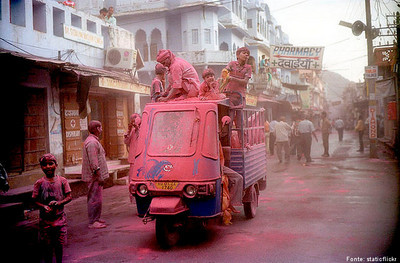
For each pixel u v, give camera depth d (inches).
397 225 232.7
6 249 222.7
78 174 420.2
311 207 296.0
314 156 729.6
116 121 582.2
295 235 222.8
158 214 197.3
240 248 203.9
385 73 909.8
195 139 212.8
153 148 217.6
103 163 277.0
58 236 181.6
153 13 1125.7
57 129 435.5
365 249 192.2
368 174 459.8
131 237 240.4
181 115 223.3
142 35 1159.0
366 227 232.7
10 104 373.1
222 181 225.1
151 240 231.1
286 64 1029.8
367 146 936.9
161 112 228.5
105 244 226.8
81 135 505.0
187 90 250.8
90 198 269.9
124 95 612.7
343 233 222.4
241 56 293.7
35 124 406.3
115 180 479.8
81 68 445.7
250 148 264.2
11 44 390.9
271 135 802.2
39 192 181.6
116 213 316.8
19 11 414.0
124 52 580.4
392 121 766.5
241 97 260.2
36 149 405.1
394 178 421.4
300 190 373.1
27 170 390.0
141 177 211.6
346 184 396.2
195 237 230.4
